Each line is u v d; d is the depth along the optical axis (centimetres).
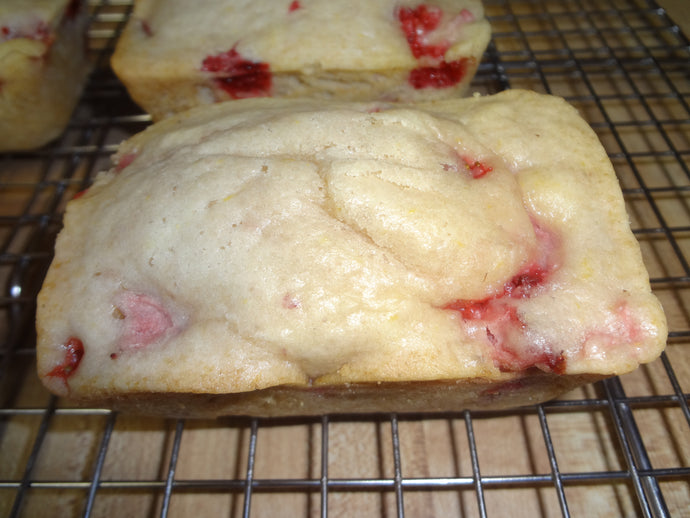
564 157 14
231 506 15
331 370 12
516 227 12
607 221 13
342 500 15
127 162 15
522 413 16
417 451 15
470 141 13
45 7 19
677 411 15
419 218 12
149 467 15
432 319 12
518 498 14
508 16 25
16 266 19
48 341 12
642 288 12
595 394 16
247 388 11
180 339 12
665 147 20
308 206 12
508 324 12
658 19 24
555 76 23
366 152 13
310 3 19
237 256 12
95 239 13
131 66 18
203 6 19
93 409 14
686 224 18
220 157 13
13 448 16
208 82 19
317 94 19
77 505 15
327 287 11
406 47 18
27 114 19
